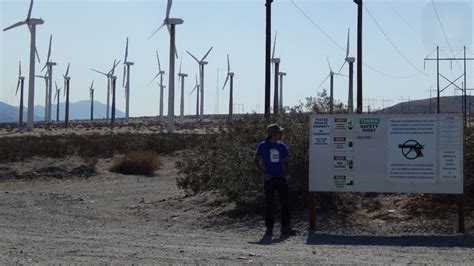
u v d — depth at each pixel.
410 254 12.00
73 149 46.59
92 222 17.62
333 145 15.66
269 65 24.50
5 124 125.81
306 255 11.75
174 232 15.69
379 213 17.39
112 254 11.67
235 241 13.98
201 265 10.51
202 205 20.61
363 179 15.51
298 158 17.97
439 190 15.13
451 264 10.80
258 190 18.34
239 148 18.70
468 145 17.28
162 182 33.69
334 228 15.88
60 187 31.78
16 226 16.38
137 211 20.30
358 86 27.48
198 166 21.88
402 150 15.32
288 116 19.30
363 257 11.56
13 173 36.16
